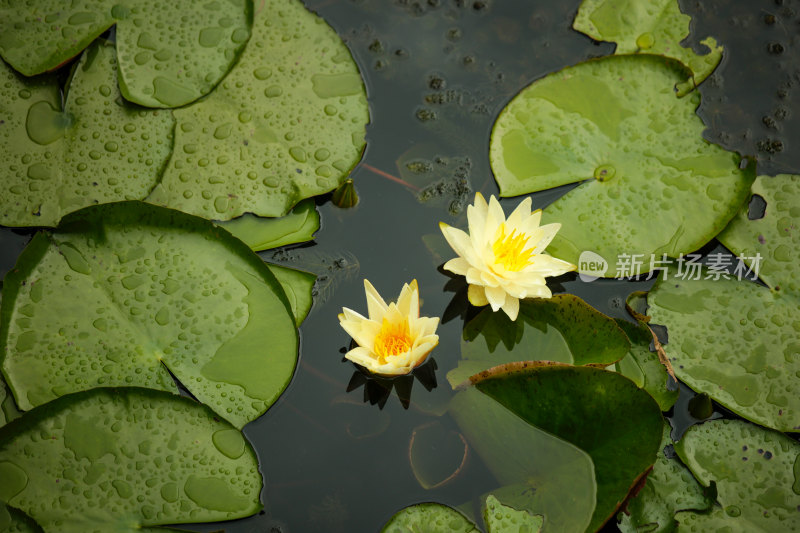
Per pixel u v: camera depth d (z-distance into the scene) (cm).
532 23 243
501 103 224
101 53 212
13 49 208
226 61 211
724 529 149
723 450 160
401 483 159
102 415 155
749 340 175
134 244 180
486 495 154
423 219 201
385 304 170
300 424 167
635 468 151
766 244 191
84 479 149
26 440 151
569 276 191
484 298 180
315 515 154
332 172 199
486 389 167
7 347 165
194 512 148
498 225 182
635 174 200
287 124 204
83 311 171
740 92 226
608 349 170
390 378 175
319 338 180
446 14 245
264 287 177
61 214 187
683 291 184
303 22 222
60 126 201
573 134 207
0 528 143
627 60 218
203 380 165
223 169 196
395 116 221
